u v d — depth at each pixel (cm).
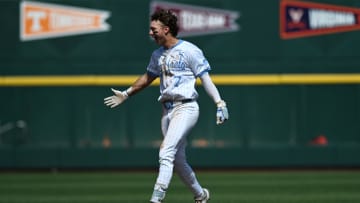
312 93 6228
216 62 6209
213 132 6197
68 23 6253
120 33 6231
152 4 6225
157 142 6219
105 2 6231
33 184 4888
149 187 4619
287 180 5109
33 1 6266
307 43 6228
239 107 6200
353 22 6238
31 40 6247
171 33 2447
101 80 6219
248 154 6178
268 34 6212
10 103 6241
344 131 6222
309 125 6222
